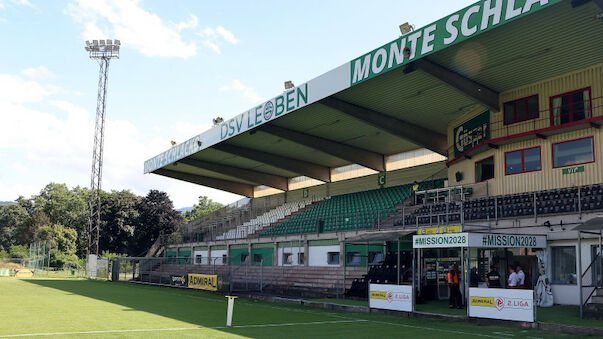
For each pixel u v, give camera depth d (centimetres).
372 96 2559
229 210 5400
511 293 1449
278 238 3569
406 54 2016
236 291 2962
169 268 4350
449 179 2909
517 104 2336
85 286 3419
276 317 1684
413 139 2972
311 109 2834
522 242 1728
